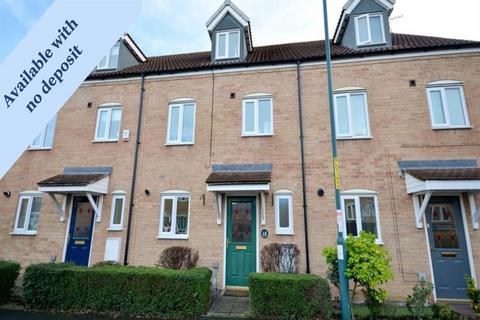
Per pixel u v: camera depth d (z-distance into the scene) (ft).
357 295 22.39
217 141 28.40
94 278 19.58
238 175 25.75
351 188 25.21
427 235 23.34
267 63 29.17
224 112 29.04
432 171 23.40
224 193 26.61
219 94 29.66
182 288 18.72
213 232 26.25
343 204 25.13
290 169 26.48
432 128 25.25
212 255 25.77
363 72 27.45
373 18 30.14
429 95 26.08
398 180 24.67
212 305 20.88
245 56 32.17
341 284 16.99
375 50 27.14
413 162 24.77
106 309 19.06
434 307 18.11
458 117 25.39
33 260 28.14
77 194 28.86
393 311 17.65
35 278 20.12
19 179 30.63
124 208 28.25
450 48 26.27
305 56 28.81
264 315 17.97
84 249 27.81
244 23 31.91
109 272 19.57
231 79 29.84
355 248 17.48
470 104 25.18
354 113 27.02
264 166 26.91
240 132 28.19
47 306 19.75
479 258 22.29
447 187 21.12
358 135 26.27
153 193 28.17
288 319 17.61
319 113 27.30
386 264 17.35
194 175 27.94
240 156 27.63
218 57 31.63
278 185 26.25
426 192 22.44
